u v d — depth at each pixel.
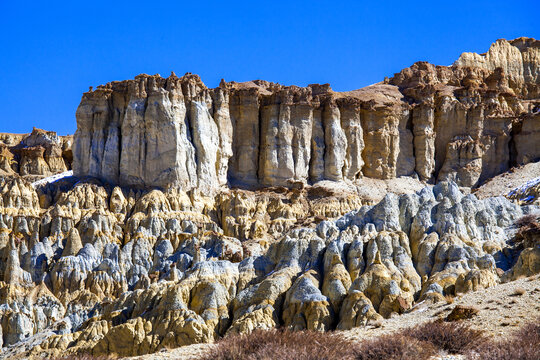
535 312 52.84
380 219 84.50
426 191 88.00
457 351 46.25
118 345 69.56
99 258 93.06
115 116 109.12
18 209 99.38
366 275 71.94
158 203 99.56
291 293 72.31
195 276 77.62
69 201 100.25
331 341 47.25
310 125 113.31
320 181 111.88
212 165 107.56
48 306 85.69
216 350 47.09
